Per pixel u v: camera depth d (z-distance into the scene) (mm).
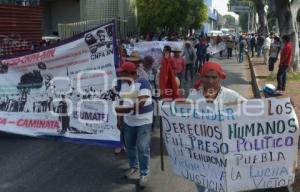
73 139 9328
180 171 5055
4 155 8742
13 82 9891
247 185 4746
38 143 9578
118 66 8773
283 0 21438
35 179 7406
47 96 9555
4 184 7176
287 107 4609
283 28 21625
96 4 37812
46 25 37812
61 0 37969
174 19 48188
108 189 6957
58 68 9367
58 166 8094
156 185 7129
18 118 9945
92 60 8969
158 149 9156
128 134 7145
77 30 31172
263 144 4668
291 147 4691
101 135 9016
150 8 47438
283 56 16234
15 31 18125
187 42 20641
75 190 6910
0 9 17406
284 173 4742
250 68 27859
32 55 9531
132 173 7523
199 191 5008
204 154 4805
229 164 4688
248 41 45719
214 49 36219
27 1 21781
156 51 15281
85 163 8266
